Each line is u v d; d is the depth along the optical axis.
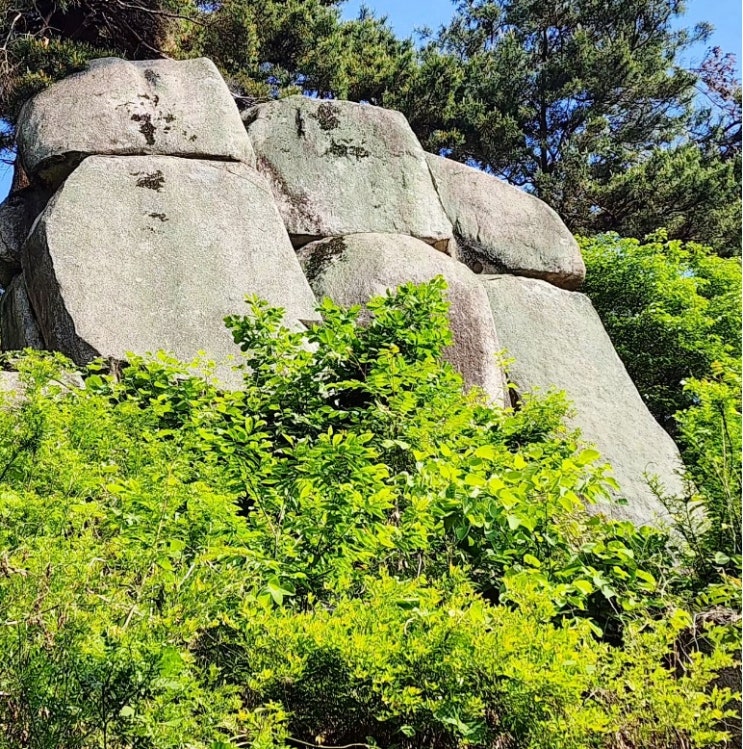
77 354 4.87
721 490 3.88
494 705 2.19
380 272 5.97
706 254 10.30
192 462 3.20
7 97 8.09
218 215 5.66
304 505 2.77
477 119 13.38
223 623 2.30
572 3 15.16
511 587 2.45
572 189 13.09
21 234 6.20
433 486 2.93
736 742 2.73
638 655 2.42
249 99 10.20
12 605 1.77
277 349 4.45
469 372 5.80
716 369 4.48
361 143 6.85
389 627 2.23
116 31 9.18
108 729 1.73
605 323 8.59
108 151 5.78
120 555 2.14
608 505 5.41
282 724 2.16
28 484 2.38
